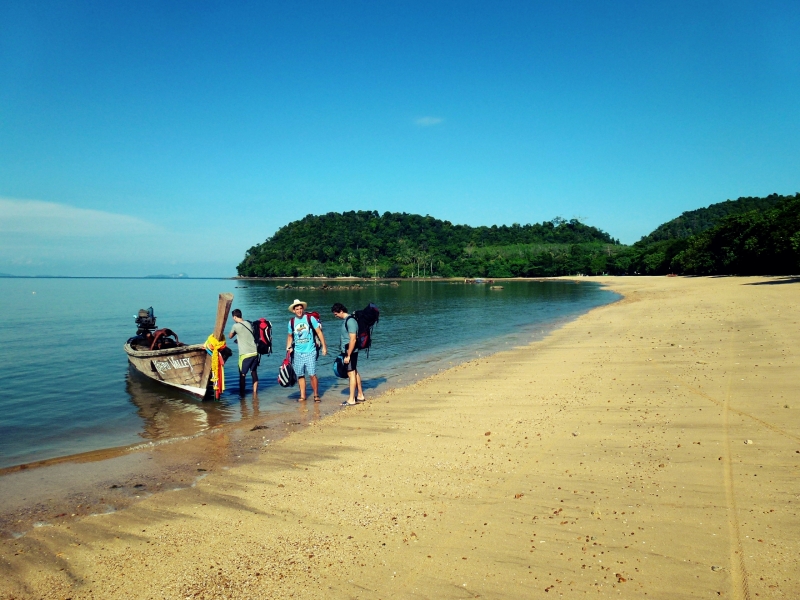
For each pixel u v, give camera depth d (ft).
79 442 25.85
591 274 438.40
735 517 14.06
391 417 27.86
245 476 20.11
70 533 15.83
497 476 18.31
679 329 53.83
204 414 31.37
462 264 529.45
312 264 583.17
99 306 140.26
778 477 16.21
